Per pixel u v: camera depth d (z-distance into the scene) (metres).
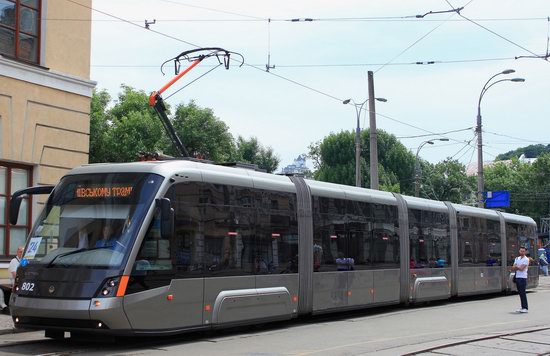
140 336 12.63
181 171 12.43
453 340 12.75
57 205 12.30
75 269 11.37
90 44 20.22
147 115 41.47
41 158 18.50
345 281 16.86
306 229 15.66
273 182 14.91
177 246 12.13
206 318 12.62
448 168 74.12
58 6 19.22
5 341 12.61
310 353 11.11
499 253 26.28
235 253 13.45
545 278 40.06
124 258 11.27
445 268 22.11
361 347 11.91
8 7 17.89
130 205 11.80
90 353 11.06
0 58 17.25
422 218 21.08
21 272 11.85
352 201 17.64
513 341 12.84
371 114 26.98
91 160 41.22
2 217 17.61
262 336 13.52
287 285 14.82
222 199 13.31
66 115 19.28
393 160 64.81
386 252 18.89
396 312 19.16
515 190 81.62
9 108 17.61
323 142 65.44
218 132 44.62
